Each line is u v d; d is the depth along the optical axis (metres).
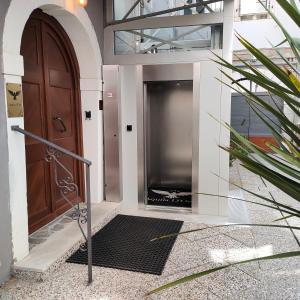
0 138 2.08
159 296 2.01
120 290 2.09
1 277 2.14
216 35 3.44
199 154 3.56
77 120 3.58
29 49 2.73
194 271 2.32
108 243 2.82
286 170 0.80
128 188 3.85
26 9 2.25
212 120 3.47
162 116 4.12
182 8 3.32
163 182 4.35
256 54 0.77
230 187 5.04
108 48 3.65
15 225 2.24
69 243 2.61
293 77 0.70
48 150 2.66
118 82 3.60
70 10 2.89
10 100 2.13
